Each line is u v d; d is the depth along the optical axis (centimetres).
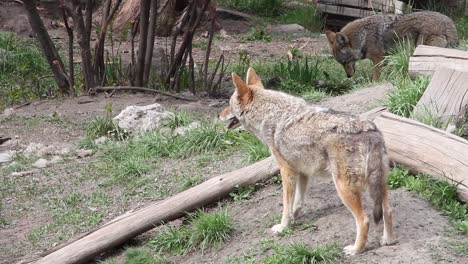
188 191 790
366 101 1008
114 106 1236
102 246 750
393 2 1862
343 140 610
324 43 1881
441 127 830
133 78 1361
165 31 1889
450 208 689
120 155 999
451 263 592
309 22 2089
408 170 751
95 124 1103
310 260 627
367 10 1986
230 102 707
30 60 1545
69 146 1070
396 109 895
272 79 1347
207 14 1970
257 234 709
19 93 1334
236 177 799
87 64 1327
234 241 714
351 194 610
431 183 723
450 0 2022
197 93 1345
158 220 768
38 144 1073
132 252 724
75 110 1233
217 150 955
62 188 930
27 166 1004
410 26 1280
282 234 687
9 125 1175
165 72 1436
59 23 1956
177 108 1198
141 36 1330
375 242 636
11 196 918
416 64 993
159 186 889
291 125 652
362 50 1337
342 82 1334
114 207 865
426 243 622
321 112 643
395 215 675
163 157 977
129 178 927
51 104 1288
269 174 799
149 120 1076
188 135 995
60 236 816
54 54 1343
